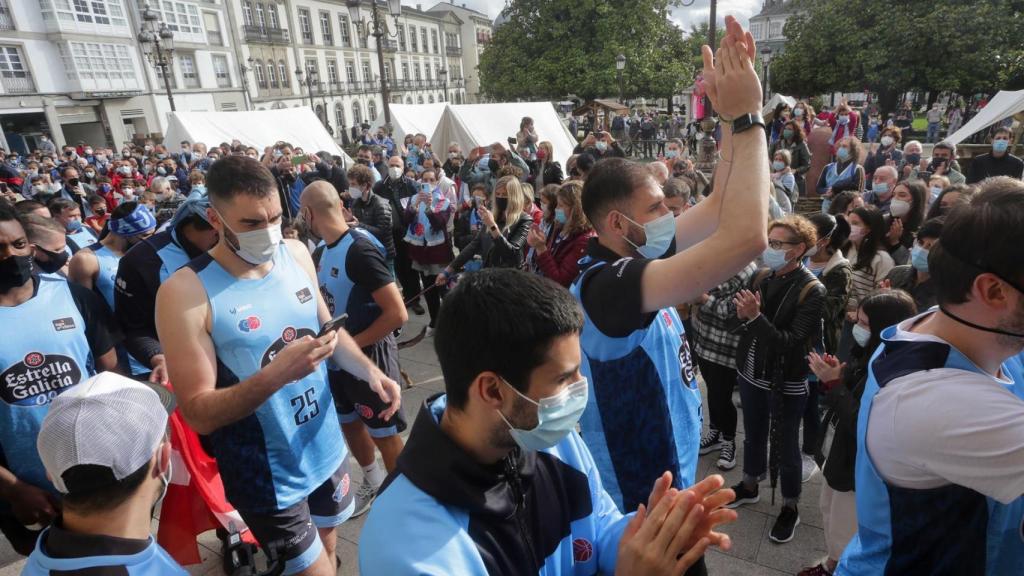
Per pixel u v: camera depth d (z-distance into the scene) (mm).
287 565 2082
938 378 1020
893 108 22781
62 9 25422
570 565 1117
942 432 978
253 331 1909
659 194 1538
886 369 1126
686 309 3963
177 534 2543
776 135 11109
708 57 1374
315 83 39781
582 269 1689
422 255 5617
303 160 11961
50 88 25672
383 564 862
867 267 3766
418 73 55531
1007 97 10766
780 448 2664
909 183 4301
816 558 2623
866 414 1159
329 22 43781
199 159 12859
